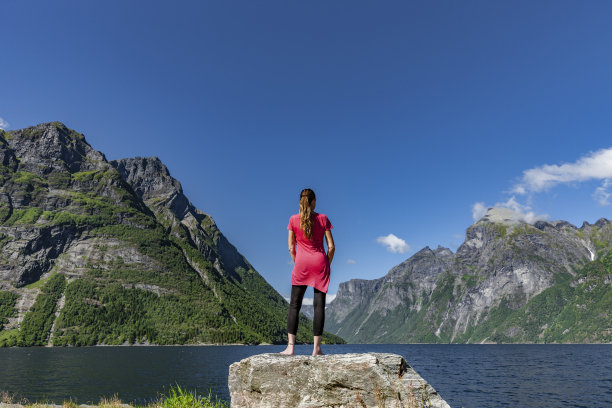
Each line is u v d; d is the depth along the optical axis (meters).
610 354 173.38
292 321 7.05
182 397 13.73
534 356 162.88
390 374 5.86
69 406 28.25
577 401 46.50
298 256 7.23
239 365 6.79
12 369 93.94
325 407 5.98
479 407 42.69
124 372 85.00
